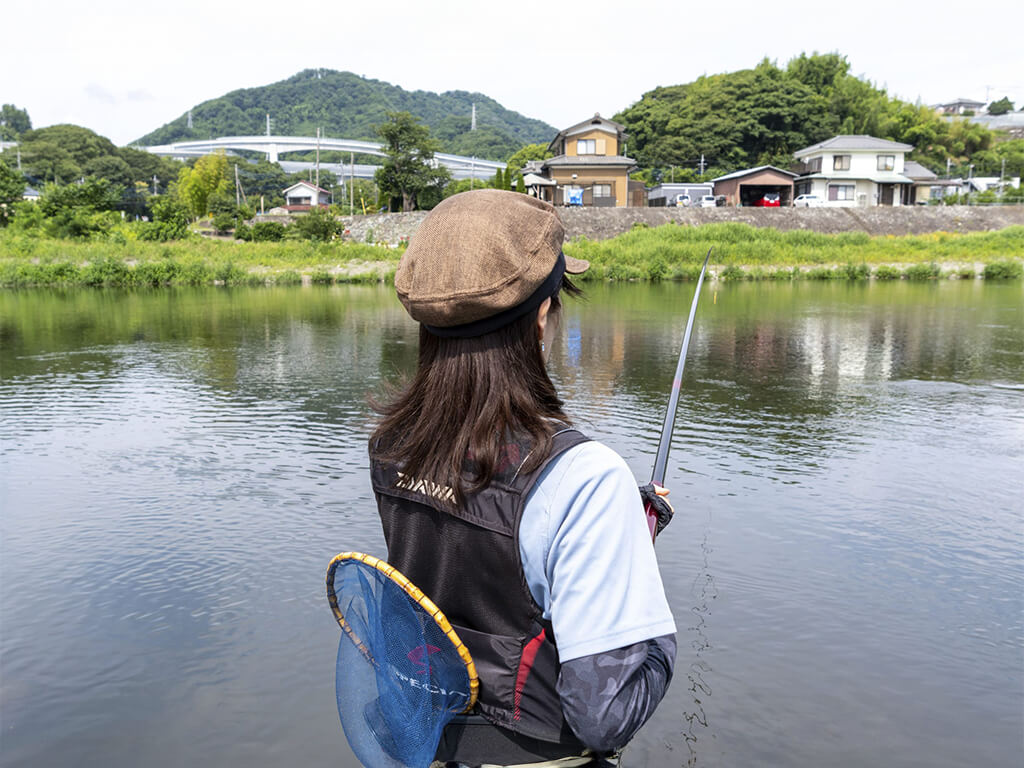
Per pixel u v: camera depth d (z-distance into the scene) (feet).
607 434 22.50
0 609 11.93
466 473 3.08
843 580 12.85
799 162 188.85
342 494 17.35
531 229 3.07
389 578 3.22
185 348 40.73
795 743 8.70
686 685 9.83
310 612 11.84
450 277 3.02
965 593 12.37
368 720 3.55
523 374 3.13
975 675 10.11
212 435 22.74
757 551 14.05
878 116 273.95
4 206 143.23
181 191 268.21
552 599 2.93
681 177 246.27
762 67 290.15
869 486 17.81
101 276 91.50
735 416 24.89
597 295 74.43
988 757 8.51
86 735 8.94
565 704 2.79
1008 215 142.31
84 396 28.48
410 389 3.44
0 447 21.45
